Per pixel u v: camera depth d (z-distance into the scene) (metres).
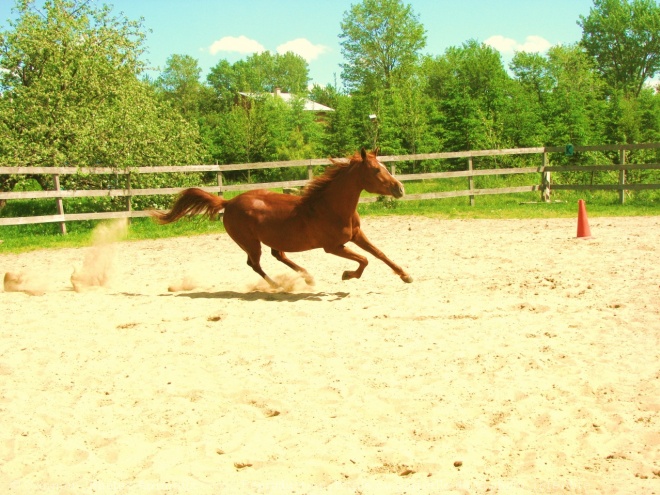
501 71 40.59
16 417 4.11
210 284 8.46
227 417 4.06
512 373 4.61
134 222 16.16
